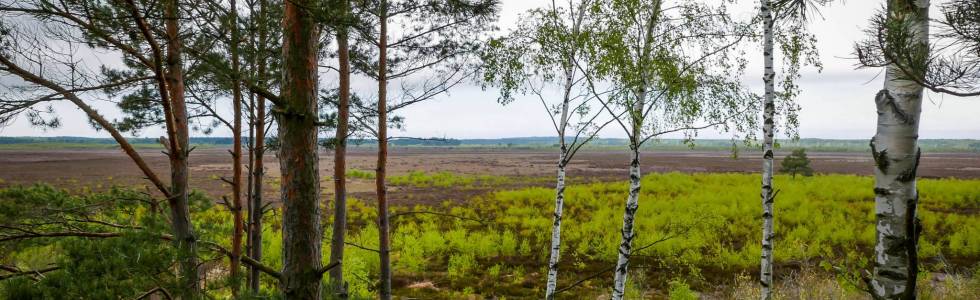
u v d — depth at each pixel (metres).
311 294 3.82
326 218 19.92
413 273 12.41
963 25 2.41
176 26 4.46
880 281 3.47
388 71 7.13
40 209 4.79
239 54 4.14
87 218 4.78
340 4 3.46
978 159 91.31
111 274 3.67
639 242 13.91
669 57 5.98
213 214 18.86
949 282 8.36
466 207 26.34
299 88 3.65
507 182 43.41
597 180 44.06
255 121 6.72
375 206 27.17
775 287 9.02
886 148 3.42
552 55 6.57
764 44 6.10
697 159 90.25
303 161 3.72
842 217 18.14
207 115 6.06
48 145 188.00
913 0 3.02
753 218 18.75
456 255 13.23
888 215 3.41
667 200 24.50
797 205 22.28
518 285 11.29
